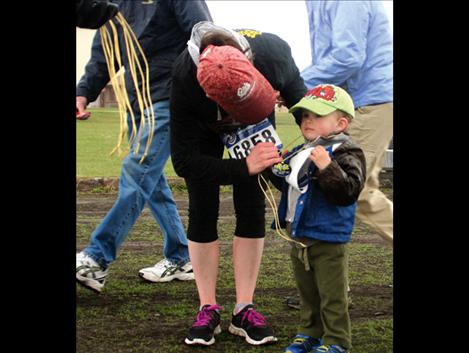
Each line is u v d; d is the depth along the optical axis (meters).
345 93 3.03
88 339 3.28
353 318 3.54
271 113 3.18
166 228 4.21
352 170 2.90
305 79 3.89
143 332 3.39
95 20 3.21
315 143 3.00
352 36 3.80
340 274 2.95
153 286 4.16
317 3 3.97
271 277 4.32
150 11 3.86
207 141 3.18
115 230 3.87
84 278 3.78
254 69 2.76
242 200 3.30
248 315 3.30
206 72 2.71
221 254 4.93
